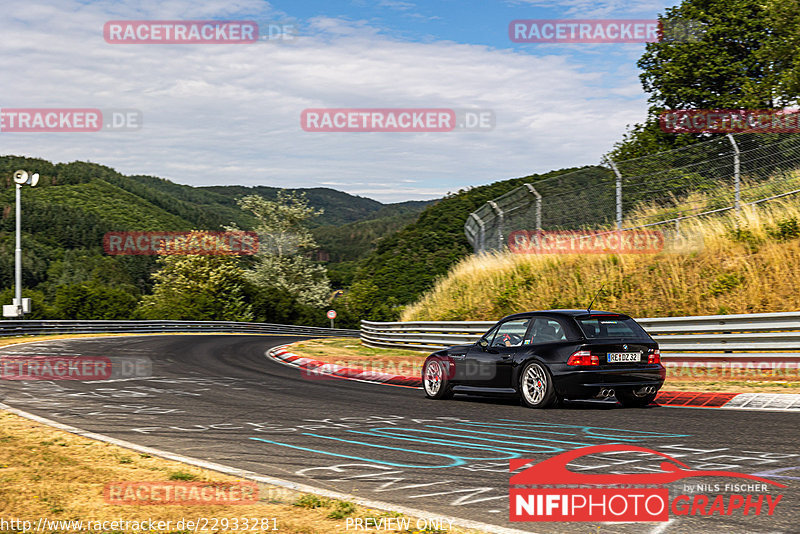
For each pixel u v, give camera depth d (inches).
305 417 398.0
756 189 776.9
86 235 5698.8
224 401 469.7
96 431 353.1
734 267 679.1
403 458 282.7
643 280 746.2
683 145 1369.3
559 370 404.5
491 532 182.7
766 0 1207.6
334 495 219.5
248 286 2967.5
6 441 315.0
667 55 1385.3
